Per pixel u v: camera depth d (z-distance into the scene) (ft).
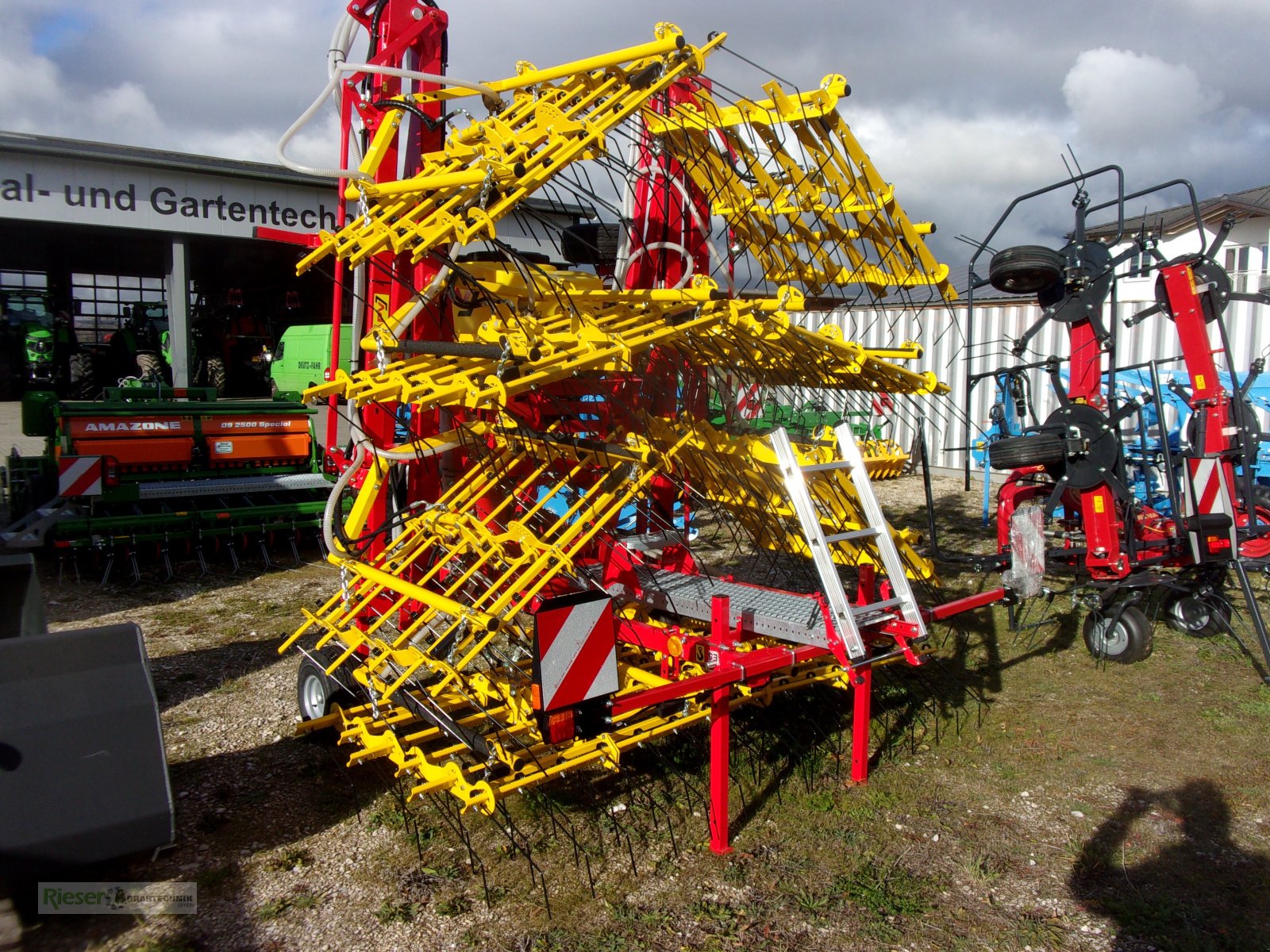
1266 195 51.96
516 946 8.82
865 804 11.74
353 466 12.51
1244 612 20.54
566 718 9.44
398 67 12.53
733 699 12.00
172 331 55.88
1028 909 9.58
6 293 61.93
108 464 21.86
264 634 18.31
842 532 12.12
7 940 8.37
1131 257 16.51
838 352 12.19
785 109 11.73
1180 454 20.63
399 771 10.11
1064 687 16.07
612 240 15.15
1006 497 19.63
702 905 9.49
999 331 39.42
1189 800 12.01
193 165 52.65
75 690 7.99
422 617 11.61
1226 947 8.96
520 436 13.04
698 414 13.37
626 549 13.34
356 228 10.57
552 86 10.89
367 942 8.88
